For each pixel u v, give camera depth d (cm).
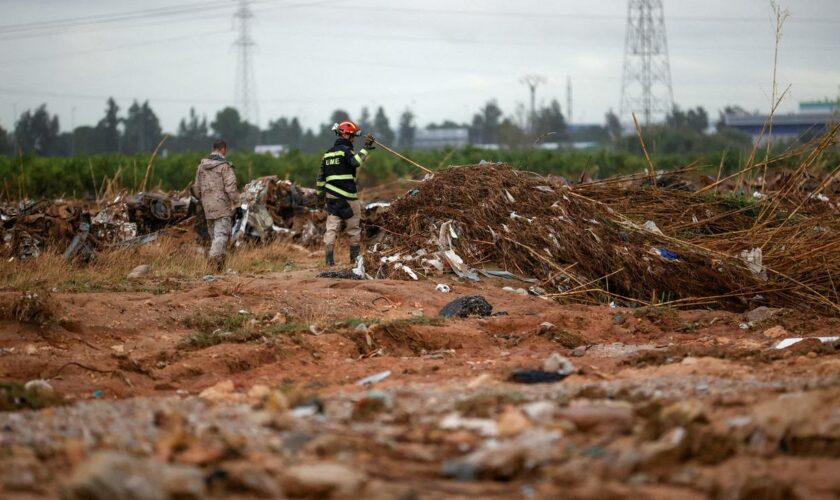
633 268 2309
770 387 1158
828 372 1277
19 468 777
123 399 1301
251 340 1591
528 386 1264
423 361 1536
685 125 18800
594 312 1970
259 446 878
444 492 771
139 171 5759
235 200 2533
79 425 959
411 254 2427
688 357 1447
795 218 2633
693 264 2320
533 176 2702
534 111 17538
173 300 1856
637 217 2592
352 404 1132
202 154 6812
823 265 2288
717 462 853
